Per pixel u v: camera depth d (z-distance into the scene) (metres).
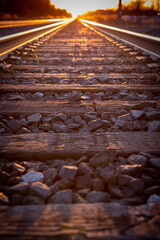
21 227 2.00
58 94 3.11
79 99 2.95
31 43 6.54
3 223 2.05
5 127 2.67
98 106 2.88
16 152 2.50
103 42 7.61
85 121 2.76
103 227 1.99
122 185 2.36
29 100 2.96
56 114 2.79
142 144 2.54
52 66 3.95
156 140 2.56
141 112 2.79
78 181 2.39
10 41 6.66
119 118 2.76
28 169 2.45
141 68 3.70
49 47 6.26
